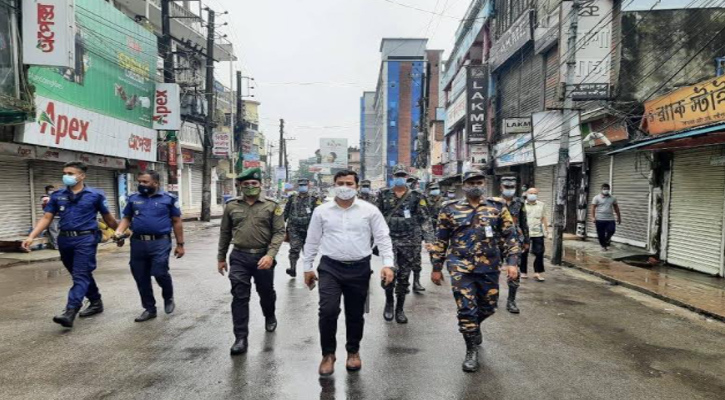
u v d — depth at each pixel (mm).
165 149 20781
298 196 8633
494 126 21031
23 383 3848
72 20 10664
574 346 4910
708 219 9258
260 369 4184
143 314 5695
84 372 4082
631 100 11547
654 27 11445
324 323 4047
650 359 4559
